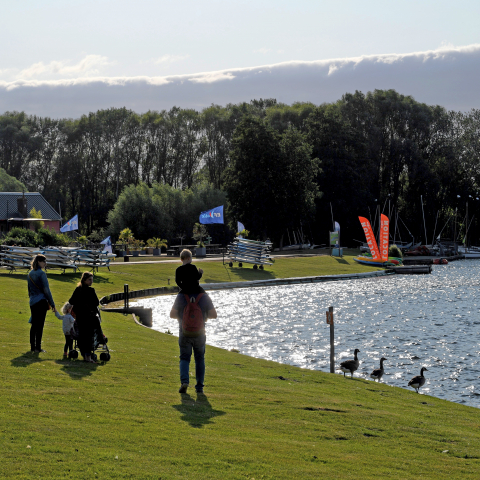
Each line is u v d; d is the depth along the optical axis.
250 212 85.25
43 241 51.81
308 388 14.09
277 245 108.56
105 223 113.06
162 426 8.75
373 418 11.34
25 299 27.30
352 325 33.84
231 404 10.86
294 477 7.20
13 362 12.20
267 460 7.75
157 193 99.94
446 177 108.88
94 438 7.78
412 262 87.69
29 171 114.50
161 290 46.00
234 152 87.06
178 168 117.94
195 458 7.47
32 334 13.66
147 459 7.23
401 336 30.19
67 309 13.69
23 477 6.20
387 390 15.95
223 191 103.31
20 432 7.60
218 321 34.84
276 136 87.81
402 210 112.75
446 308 41.34
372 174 107.12
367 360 24.31
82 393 10.16
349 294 49.84
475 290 53.09
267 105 133.38
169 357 16.28
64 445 7.34
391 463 8.42
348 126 102.69
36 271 13.58
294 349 26.45
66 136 115.38
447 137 111.50
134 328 24.20
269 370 16.50
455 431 11.28
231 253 65.06
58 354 13.90
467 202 105.81
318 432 9.67
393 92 112.62
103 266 50.47
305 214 88.44
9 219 71.06
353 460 8.31
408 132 109.88
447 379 21.25
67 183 113.94
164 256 71.00
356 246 108.31
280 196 86.31
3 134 111.19
